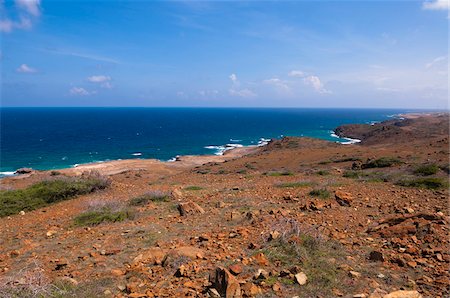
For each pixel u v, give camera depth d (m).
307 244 5.62
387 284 4.36
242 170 24.83
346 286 4.28
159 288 4.54
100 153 70.81
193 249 5.89
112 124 153.25
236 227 7.48
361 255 5.39
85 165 46.84
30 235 8.38
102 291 4.61
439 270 4.71
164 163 49.88
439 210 7.77
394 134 60.25
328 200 9.41
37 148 76.19
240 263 5.12
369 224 7.09
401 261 4.98
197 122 172.12
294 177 16.11
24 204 12.20
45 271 5.60
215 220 8.38
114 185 16.47
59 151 72.44
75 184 14.27
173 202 11.13
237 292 4.10
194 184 16.23
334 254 5.38
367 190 10.63
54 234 8.30
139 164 47.16
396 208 8.14
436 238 5.81
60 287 4.75
